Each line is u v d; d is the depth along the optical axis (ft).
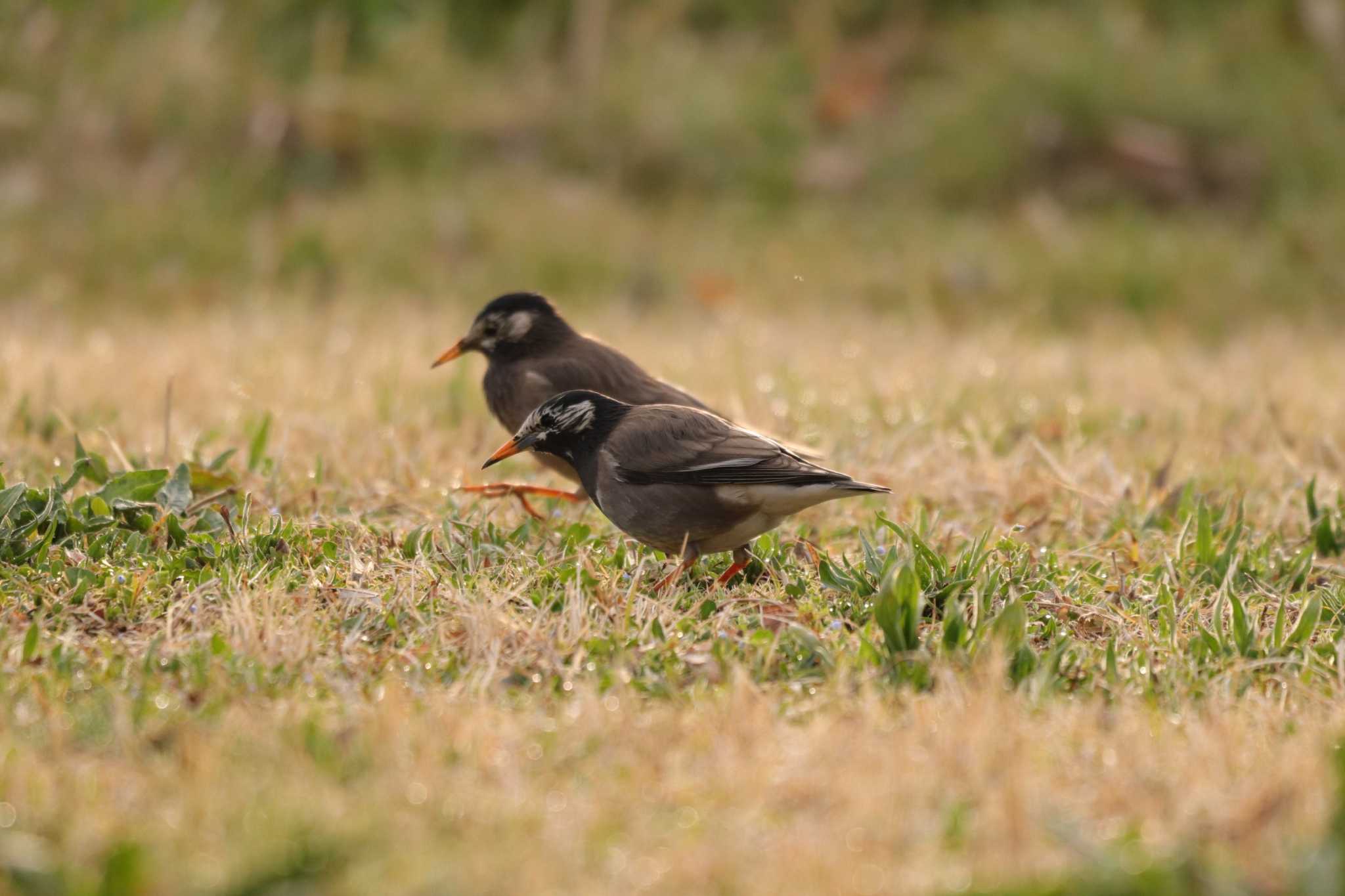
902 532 29.45
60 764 20.11
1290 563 30.96
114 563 28.91
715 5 90.63
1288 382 51.39
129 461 36.96
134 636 25.76
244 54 82.74
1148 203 78.74
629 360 38.50
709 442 29.40
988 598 27.53
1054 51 83.61
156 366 50.78
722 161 81.30
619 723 21.88
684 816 18.81
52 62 79.61
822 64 86.12
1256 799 18.71
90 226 72.43
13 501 29.86
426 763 20.03
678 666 24.71
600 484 30.30
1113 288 71.26
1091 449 41.16
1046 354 57.62
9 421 41.11
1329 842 17.29
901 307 70.03
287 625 25.57
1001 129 80.79
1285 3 88.28
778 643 25.64
